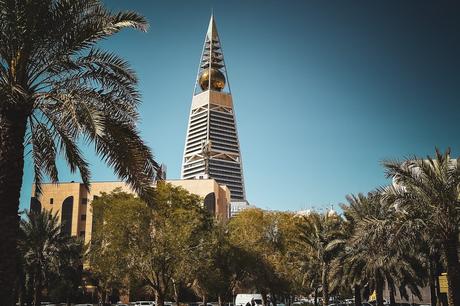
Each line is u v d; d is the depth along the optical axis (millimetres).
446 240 24125
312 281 56250
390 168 25062
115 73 15930
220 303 52500
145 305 76062
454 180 24109
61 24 14484
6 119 13359
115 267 35844
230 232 51688
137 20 15266
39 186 18328
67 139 15648
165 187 37875
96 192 106375
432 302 41812
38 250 51250
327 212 52031
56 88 14695
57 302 63406
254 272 50156
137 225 35500
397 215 24938
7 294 12422
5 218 12812
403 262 37531
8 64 13789
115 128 14766
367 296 58531
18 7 13453
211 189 111562
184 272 36312
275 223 54125
